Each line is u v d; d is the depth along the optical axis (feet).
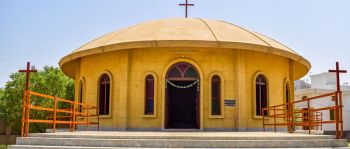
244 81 56.85
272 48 57.00
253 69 58.59
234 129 55.31
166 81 55.88
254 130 57.47
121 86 57.06
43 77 103.96
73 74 78.48
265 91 60.39
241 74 56.54
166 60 56.34
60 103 107.55
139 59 57.21
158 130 54.75
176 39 53.72
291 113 50.26
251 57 58.59
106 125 58.59
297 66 69.36
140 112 56.03
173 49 56.29
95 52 58.29
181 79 55.88
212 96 56.13
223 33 58.29
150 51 56.95
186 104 57.93
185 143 35.53
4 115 105.81
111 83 58.70
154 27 61.00
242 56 57.06
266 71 60.39
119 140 36.22
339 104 39.47
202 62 56.13
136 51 57.52
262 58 60.08
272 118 60.75
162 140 35.73
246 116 56.65
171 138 37.50
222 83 55.93
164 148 35.12
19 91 101.19
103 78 60.85
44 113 100.94
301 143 36.68
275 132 53.57
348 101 126.62
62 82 106.83
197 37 55.01
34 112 99.96
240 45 54.75
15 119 102.58
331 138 40.42
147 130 55.11
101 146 36.40
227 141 35.60
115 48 56.34
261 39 60.64
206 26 61.36
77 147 35.81
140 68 57.00
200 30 58.59
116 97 58.03
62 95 106.73
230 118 55.42
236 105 55.83
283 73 64.39
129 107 56.59
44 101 100.99
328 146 37.37
